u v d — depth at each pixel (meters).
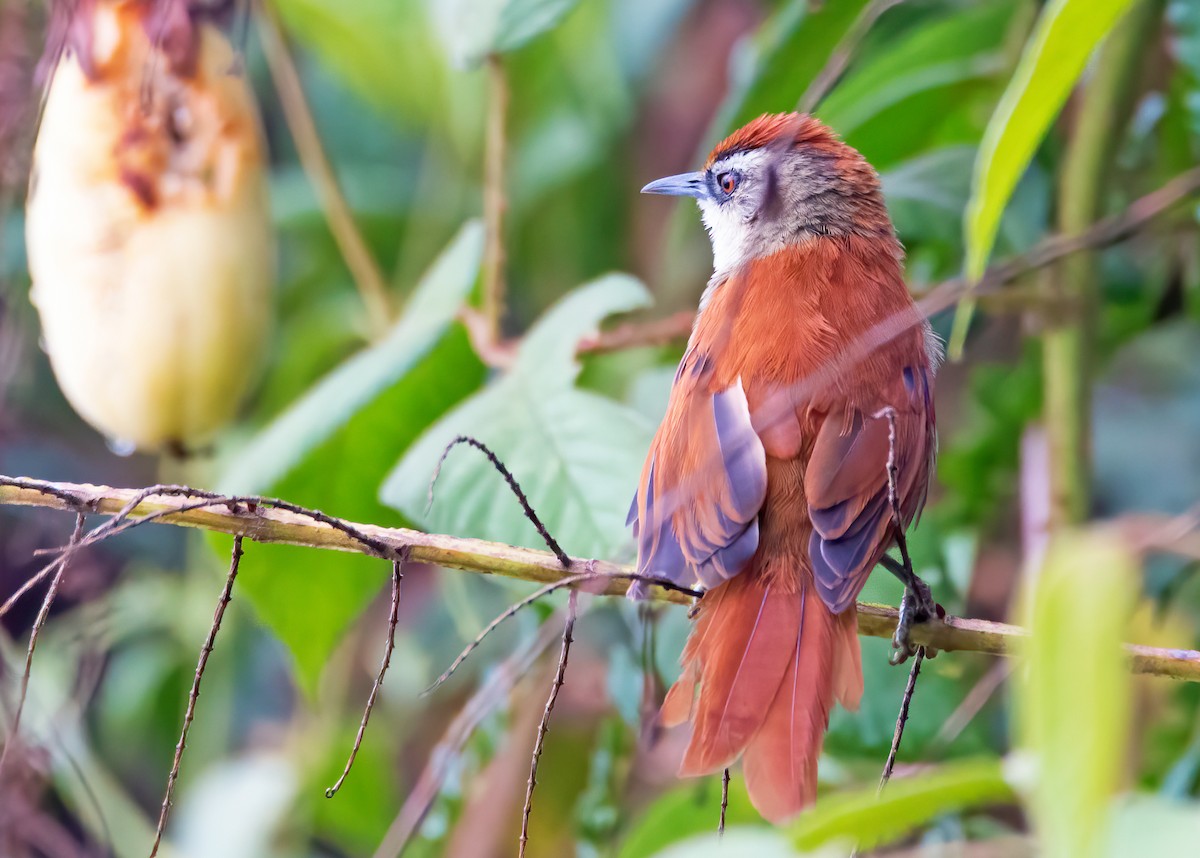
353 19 12.29
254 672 13.23
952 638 6.71
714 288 9.25
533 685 10.85
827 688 6.27
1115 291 11.36
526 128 12.96
